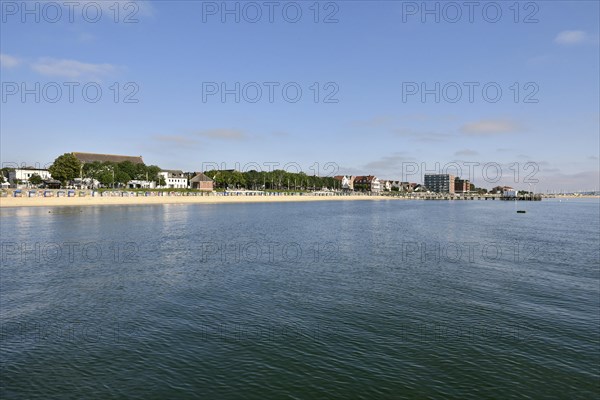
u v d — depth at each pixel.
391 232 68.06
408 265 38.69
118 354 18.69
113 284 30.75
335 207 161.62
